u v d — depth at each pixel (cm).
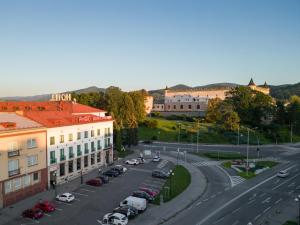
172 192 5066
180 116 15500
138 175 6241
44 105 7800
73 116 6444
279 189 5356
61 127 5541
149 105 18825
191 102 18388
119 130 8644
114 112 9575
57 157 5466
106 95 10312
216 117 13250
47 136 5212
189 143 10838
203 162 7744
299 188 5422
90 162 6500
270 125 13412
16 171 4531
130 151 8950
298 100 16138
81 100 11125
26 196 4738
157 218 3966
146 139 11306
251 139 11431
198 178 6084
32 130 4859
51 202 4534
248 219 3953
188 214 4119
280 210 4294
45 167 5162
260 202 4634
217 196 4922
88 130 6391
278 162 7856
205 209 4316
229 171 6744
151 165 7269
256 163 7631
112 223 3716
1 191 4288
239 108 13438
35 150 4941
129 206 4084
